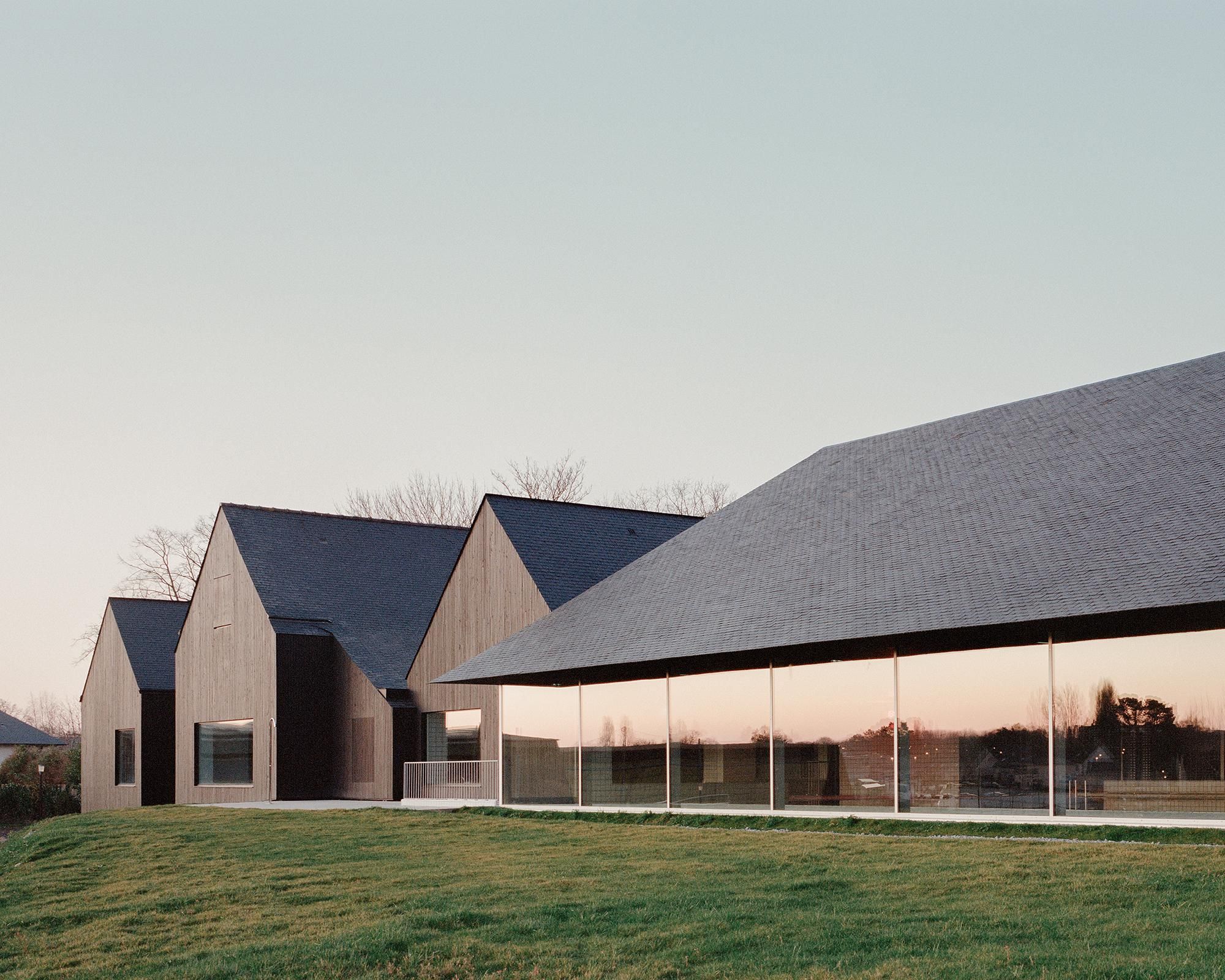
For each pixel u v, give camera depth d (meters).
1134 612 16.25
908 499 23.59
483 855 18.41
